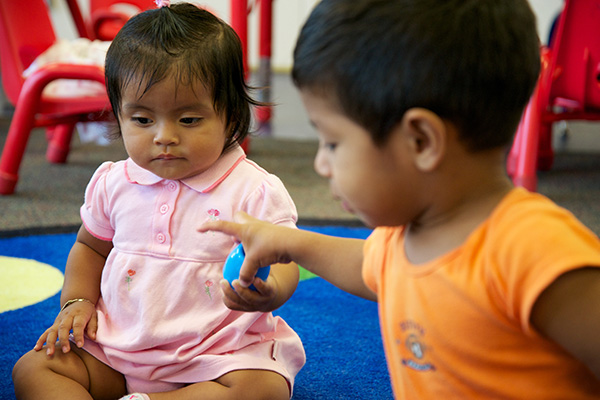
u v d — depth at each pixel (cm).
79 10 240
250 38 465
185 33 85
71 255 96
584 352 50
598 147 279
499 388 56
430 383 60
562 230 51
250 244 68
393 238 65
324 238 71
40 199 183
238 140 92
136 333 85
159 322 84
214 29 88
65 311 90
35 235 154
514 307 52
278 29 485
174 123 84
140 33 85
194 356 83
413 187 56
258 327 87
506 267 52
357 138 55
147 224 88
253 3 233
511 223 53
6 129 275
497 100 53
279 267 82
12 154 185
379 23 53
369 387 95
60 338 86
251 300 70
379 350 106
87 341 88
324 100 56
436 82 52
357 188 56
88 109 190
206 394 80
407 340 60
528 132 193
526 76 54
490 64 52
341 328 114
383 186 56
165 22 86
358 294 71
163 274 86
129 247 88
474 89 52
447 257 56
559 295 49
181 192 88
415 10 53
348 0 55
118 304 87
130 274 87
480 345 55
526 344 54
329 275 71
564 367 54
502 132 55
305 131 291
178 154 85
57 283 128
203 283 85
